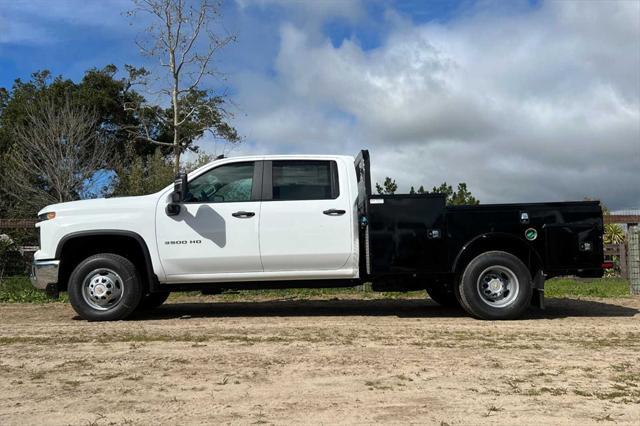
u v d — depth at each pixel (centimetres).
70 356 571
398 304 992
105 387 468
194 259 781
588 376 498
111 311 786
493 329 718
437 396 444
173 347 609
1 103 3841
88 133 2831
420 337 662
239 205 786
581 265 784
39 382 482
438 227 777
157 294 917
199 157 2434
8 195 2575
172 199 783
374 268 772
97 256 791
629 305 967
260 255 781
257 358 559
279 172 801
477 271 780
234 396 445
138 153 3372
